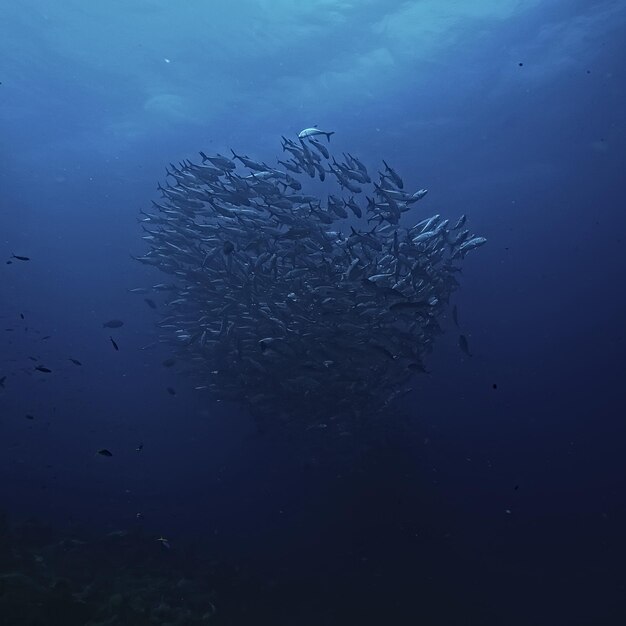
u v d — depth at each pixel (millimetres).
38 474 20734
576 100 21188
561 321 39719
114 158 24094
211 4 15195
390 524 16438
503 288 36844
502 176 27188
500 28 16562
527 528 20516
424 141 22562
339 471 16938
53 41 16859
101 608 6715
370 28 16203
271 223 9711
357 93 19344
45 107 20797
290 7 15266
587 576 16344
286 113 20172
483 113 21344
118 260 29484
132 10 15438
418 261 9906
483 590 14445
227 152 22188
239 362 13117
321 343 10391
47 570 8188
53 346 30125
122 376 28734
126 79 18719
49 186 26938
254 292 11023
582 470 29141
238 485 20984
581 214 33125
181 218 11242
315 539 16125
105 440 25578
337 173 9109
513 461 29406
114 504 18781
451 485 22312
